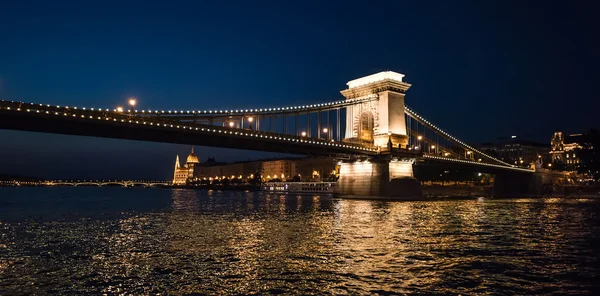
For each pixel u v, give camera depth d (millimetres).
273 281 15695
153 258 19703
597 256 20344
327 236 26562
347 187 89625
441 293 14344
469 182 146625
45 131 50469
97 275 16625
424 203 68562
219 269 17484
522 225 33469
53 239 26000
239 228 31172
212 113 63125
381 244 23391
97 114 51312
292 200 84000
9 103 45406
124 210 54000
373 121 90375
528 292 14562
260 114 69438
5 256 20406
